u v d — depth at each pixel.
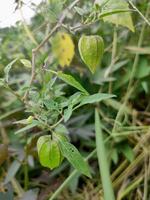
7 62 0.36
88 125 0.36
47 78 0.22
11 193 0.24
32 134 0.31
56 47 0.30
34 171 0.35
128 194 0.33
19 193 0.32
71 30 0.21
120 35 0.38
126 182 0.33
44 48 0.34
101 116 0.38
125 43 0.38
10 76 0.38
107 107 0.37
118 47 0.38
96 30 0.37
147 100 0.39
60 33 0.29
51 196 0.31
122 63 0.37
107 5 0.20
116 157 0.34
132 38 0.38
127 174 0.33
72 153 0.18
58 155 0.18
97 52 0.19
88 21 0.20
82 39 0.19
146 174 0.32
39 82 0.30
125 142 0.35
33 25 0.37
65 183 0.30
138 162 0.34
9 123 0.34
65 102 0.18
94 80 0.37
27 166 0.32
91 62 0.19
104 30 0.37
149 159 0.33
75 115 0.37
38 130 0.31
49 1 0.24
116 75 0.39
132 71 0.36
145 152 0.33
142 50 0.36
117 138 0.34
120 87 0.39
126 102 0.37
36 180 0.34
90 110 0.37
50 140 0.18
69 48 0.30
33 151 0.30
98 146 0.28
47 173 0.34
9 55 0.37
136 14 0.35
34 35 0.35
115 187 0.33
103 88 0.39
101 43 0.19
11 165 0.32
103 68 0.39
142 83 0.37
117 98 0.39
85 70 0.38
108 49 0.38
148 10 0.34
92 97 0.17
